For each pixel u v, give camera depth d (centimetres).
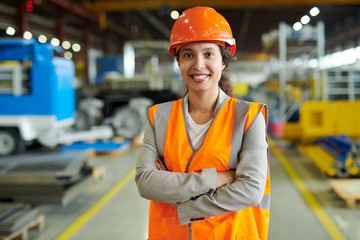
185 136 126
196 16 120
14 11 1658
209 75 124
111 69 1600
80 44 2733
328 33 3216
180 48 124
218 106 127
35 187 398
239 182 117
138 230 360
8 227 309
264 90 1675
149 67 1880
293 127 835
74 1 1827
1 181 402
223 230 121
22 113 711
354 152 514
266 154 125
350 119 758
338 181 480
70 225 375
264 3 1708
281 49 1022
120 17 2614
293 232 347
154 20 2778
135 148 895
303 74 1173
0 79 713
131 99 1062
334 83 919
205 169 119
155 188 120
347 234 339
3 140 734
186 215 117
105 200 463
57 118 722
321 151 659
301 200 450
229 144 122
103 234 350
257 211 128
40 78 701
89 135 859
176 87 1295
